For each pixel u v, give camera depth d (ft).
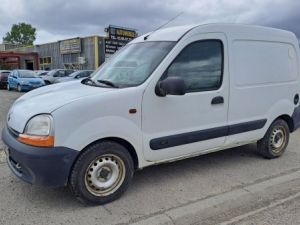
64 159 11.59
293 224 11.56
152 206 12.78
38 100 12.96
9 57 146.10
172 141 14.07
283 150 19.24
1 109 38.09
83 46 121.39
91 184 12.55
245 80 16.42
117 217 11.94
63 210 12.41
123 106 12.69
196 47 14.61
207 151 15.66
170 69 13.82
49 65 142.41
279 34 18.19
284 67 18.47
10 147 12.17
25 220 11.67
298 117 19.56
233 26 15.97
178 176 15.87
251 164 17.83
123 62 15.19
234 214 12.31
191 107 14.44
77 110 11.77
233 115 16.08
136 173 16.17
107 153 12.67
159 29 16.03
